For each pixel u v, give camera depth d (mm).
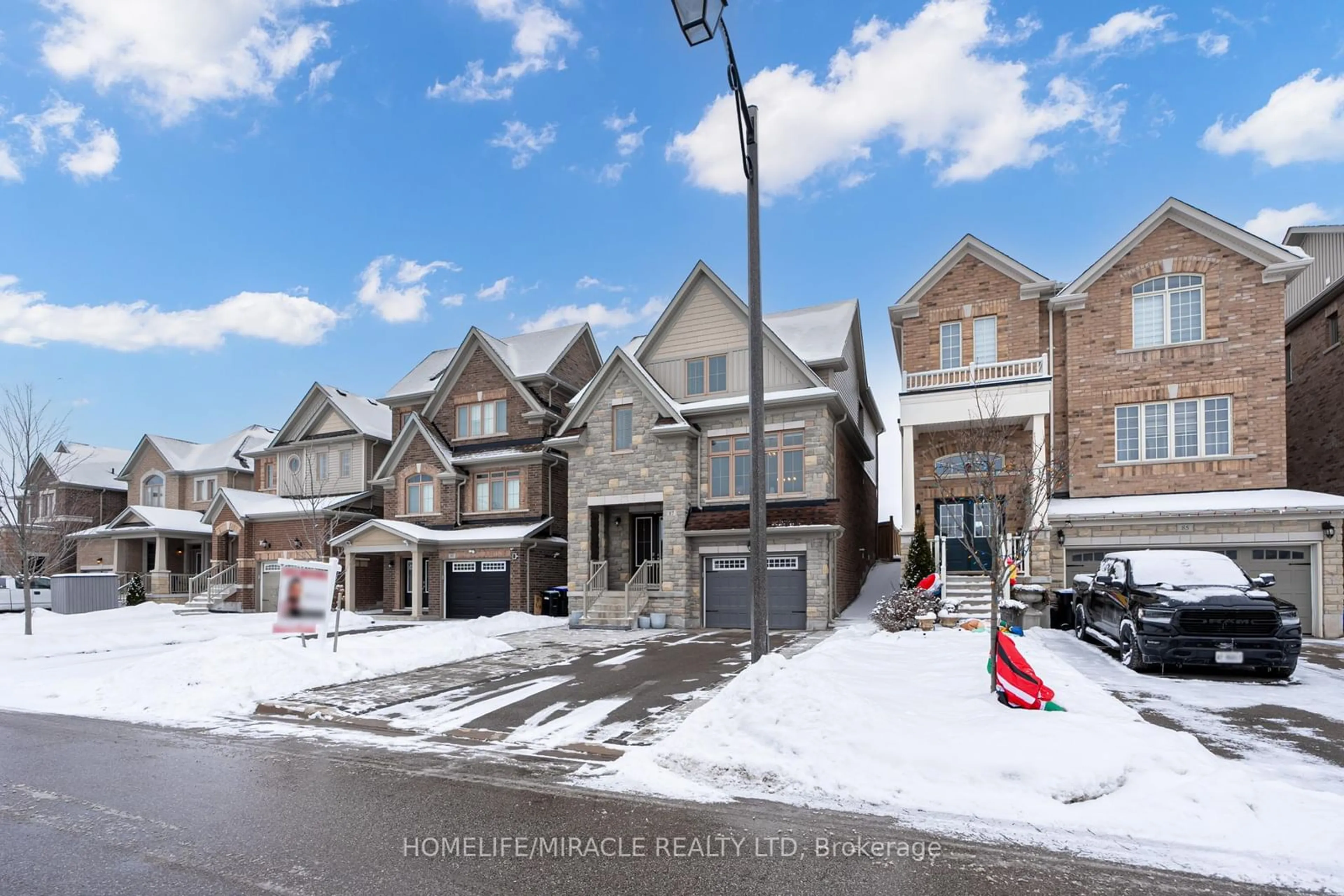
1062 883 4906
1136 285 21156
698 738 7953
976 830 5809
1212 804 5898
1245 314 20031
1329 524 17938
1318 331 22891
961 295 22422
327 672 12656
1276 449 19531
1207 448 20234
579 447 24375
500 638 19469
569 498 24406
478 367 29797
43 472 33812
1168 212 20844
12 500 24281
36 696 12188
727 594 22188
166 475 41750
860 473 28062
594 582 23594
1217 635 11938
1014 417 20531
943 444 22938
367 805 6504
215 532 34500
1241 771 6469
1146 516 19031
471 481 29109
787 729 7684
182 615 28719
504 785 7121
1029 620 18922
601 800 6641
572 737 8961
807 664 10977
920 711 8375
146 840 5688
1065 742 7059
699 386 23953
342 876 5020
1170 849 5402
